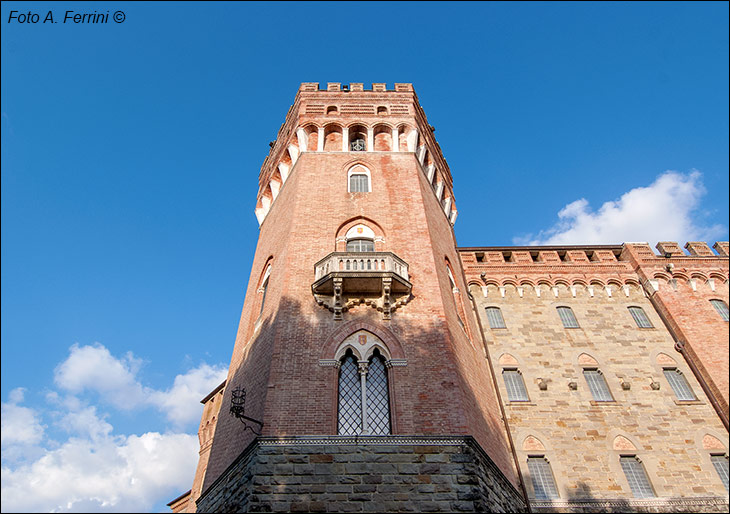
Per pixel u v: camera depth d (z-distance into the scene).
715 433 24.17
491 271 31.92
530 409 24.91
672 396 25.72
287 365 19.16
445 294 23.34
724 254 33.09
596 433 24.08
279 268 23.92
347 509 15.44
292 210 25.89
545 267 32.28
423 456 16.70
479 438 18.92
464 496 15.82
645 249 33.16
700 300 29.91
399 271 21.83
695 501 21.80
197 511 20.42
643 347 28.03
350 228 25.00
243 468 17.23
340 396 18.84
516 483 21.70
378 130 31.66
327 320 20.75
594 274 32.03
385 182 27.73
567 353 27.59
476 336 27.50
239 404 18.28
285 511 15.30
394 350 19.78
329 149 30.45
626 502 21.73
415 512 15.45
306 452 16.67
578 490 22.06
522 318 29.44
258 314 25.53
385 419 18.25
